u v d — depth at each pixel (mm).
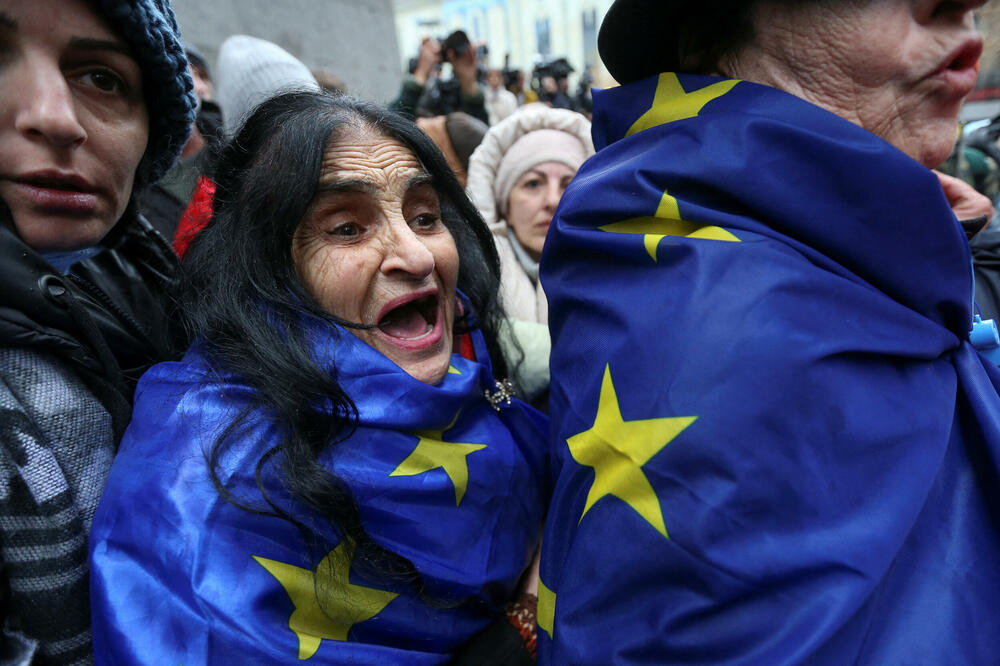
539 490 780
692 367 434
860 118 521
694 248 472
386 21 3910
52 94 524
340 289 629
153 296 817
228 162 712
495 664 649
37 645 525
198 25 2908
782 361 419
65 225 569
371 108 685
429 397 637
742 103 519
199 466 552
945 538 433
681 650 421
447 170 734
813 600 393
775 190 476
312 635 546
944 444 442
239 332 621
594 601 464
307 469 551
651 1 605
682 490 427
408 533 605
